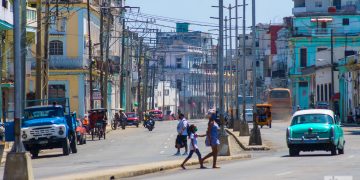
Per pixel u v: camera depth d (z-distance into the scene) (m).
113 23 143.12
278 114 137.25
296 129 49.22
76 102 114.38
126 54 159.12
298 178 29.81
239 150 61.00
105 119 86.50
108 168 39.84
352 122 124.81
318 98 151.12
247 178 30.67
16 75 29.81
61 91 114.38
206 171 37.25
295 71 164.62
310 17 164.00
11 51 80.12
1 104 77.25
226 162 45.06
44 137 56.75
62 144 57.53
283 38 185.50
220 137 48.84
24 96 59.88
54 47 114.38
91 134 85.50
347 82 132.38
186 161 40.38
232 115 113.81
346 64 131.00
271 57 196.88
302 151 53.41
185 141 55.44
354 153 51.81
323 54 151.75
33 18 79.31
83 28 114.56
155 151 60.84
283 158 46.97
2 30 76.44
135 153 58.69
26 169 29.05
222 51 51.72
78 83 114.31
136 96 185.62
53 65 113.81
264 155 52.78
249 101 150.38
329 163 39.66
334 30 162.88
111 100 141.62
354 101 127.25
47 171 39.66
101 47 102.19
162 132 105.62
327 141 48.38
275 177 30.64
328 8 163.75
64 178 31.53
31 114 58.34
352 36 160.62
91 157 54.53
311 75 158.12
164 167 39.09
